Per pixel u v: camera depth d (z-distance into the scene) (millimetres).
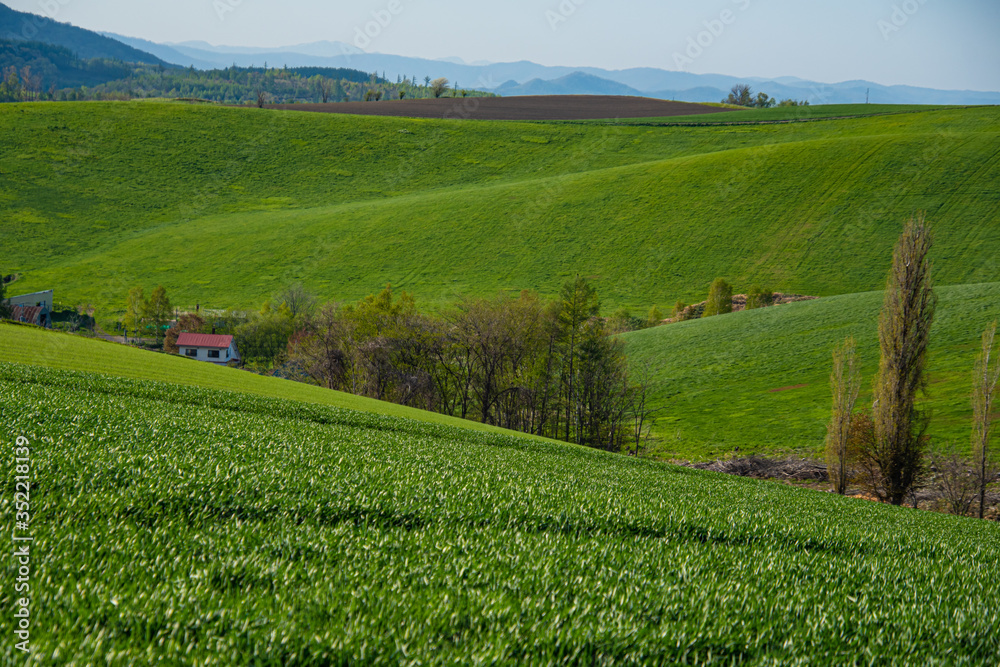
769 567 7828
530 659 4816
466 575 6242
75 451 8750
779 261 94562
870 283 86500
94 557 5520
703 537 9406
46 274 98625
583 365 56062
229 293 97312
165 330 88438
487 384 58719
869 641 5863
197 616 4719
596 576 6680
